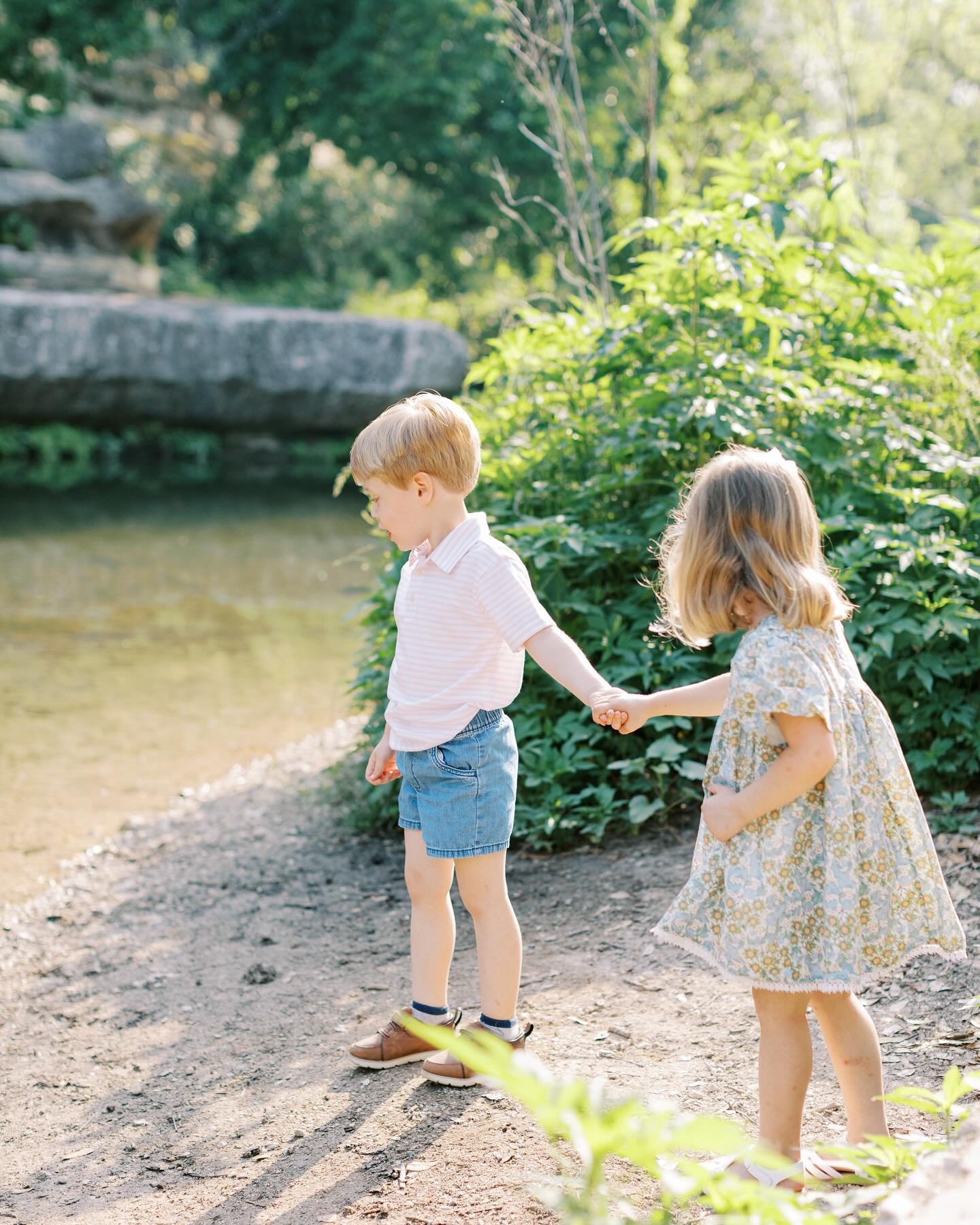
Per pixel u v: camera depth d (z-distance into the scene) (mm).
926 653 3768
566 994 2945
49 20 19297
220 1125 2516
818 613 1938
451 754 2475
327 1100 2557
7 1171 2438
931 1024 2537
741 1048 2578
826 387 4387
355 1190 2193
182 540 12156
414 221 25453
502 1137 2326
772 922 1899
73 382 16703
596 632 4125
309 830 4465
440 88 18766
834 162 4473
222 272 27016
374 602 4527
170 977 3355
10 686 6582
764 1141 1970
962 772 3752
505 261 21594
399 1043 2656
